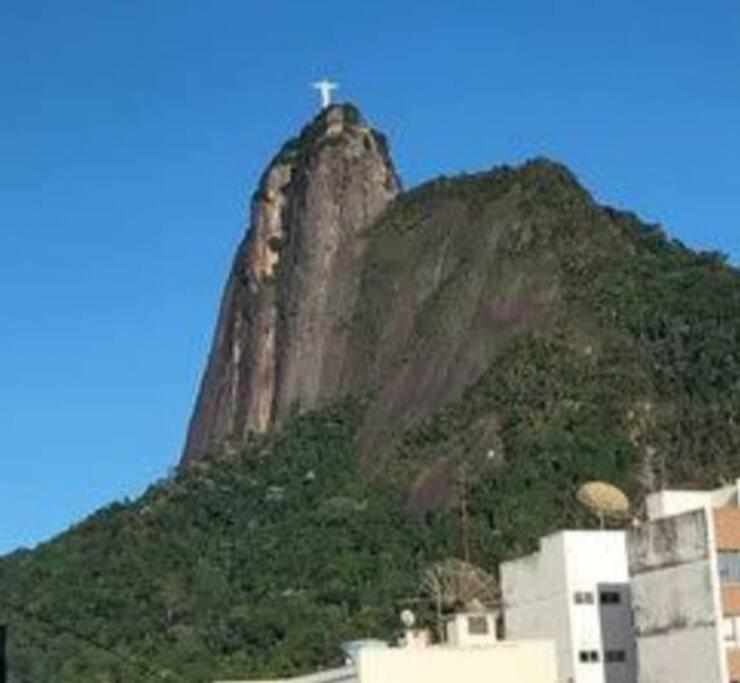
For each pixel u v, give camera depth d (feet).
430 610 577.43
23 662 655.76
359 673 411.34
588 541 441.27
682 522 395.55
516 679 418.51
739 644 385.50
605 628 436.35
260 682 481.46
